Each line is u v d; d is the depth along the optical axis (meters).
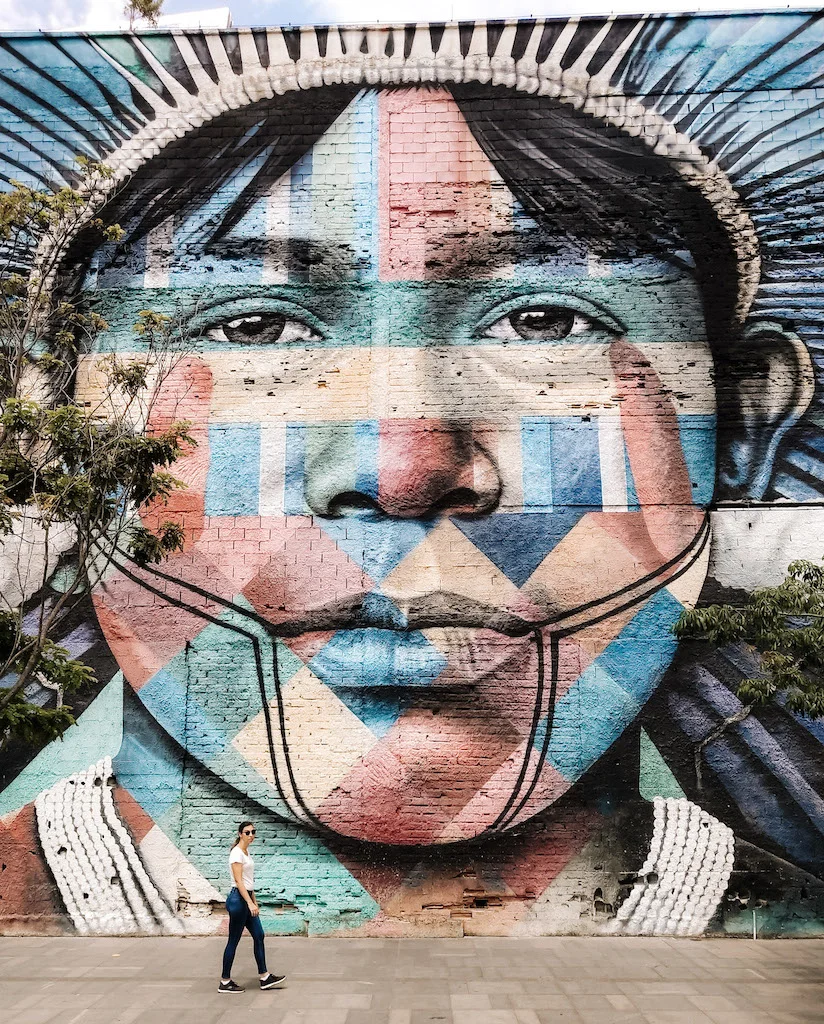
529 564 8.53
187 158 9.47
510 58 9.52
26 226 7.93
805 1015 5.65
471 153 9.35
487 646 8.38
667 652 8.34
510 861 7.98
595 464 8.72
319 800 8.13
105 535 6.52
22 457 6.32
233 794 8.17
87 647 8.49
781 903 7.88
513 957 7.12
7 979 6.54
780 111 9.28
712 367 8.86
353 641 8.42
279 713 8.32
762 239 9.06
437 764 8.17
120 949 7.45
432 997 6.07
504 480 8.70
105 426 7.23
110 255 9.27
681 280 9.03
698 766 8.14
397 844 8.03
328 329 9.07
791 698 6.50
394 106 9.48
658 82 9.41
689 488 8.65
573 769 8.14
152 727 8.34
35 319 8.52
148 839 8.12
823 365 8.80
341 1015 5.69
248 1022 5.56
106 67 9.64
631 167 9.27
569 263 9.10
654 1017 5.63
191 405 8.95
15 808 8.22
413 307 9.07
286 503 8.73
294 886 7.98
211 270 9.23
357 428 8.85
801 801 8.06
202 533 8.70
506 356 8.95
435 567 8.55
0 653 6.55
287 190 9.37
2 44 9.70
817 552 8.46
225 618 8.52
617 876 7.95
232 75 9.60
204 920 7.96
